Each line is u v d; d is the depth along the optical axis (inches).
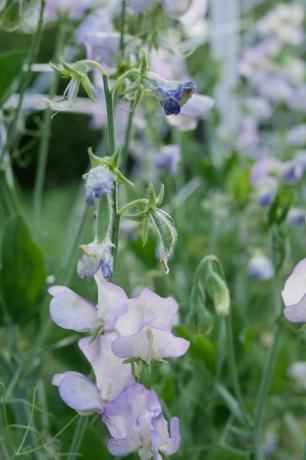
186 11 30.3
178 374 36.6
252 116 64.2
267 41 64.9
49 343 33.9
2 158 32.5
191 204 56.6
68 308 23.6
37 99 37.3
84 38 30.9
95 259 22.4
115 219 23.3
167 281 38.7
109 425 23.5
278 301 32.9
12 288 33.0
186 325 30.4
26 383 33.3
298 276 23.7
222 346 34.2
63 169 124.6
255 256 46.1
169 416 31.5
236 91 64.2
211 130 56.9
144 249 39.7
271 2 82.6
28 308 33.4
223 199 50.0
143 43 30.6
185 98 23.8
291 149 60.1
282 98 64.0
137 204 23.7
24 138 90.7
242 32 73.5
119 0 30.4
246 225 50.6
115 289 23.4
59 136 121.7
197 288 30.0
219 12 67.8
